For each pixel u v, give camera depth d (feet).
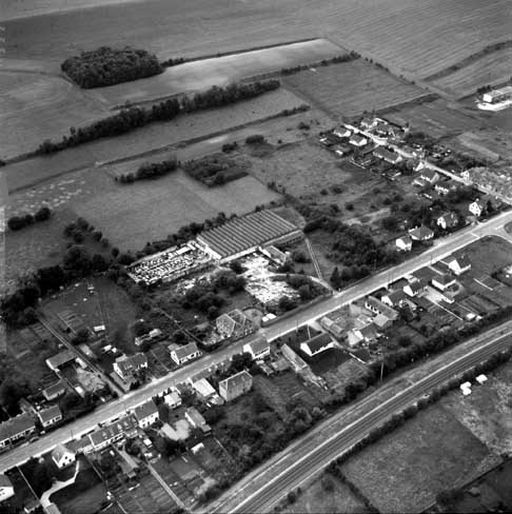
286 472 640.99
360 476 634.43
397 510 603.26
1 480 624.18
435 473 637.30
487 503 606.55
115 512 609.83
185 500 618.44
